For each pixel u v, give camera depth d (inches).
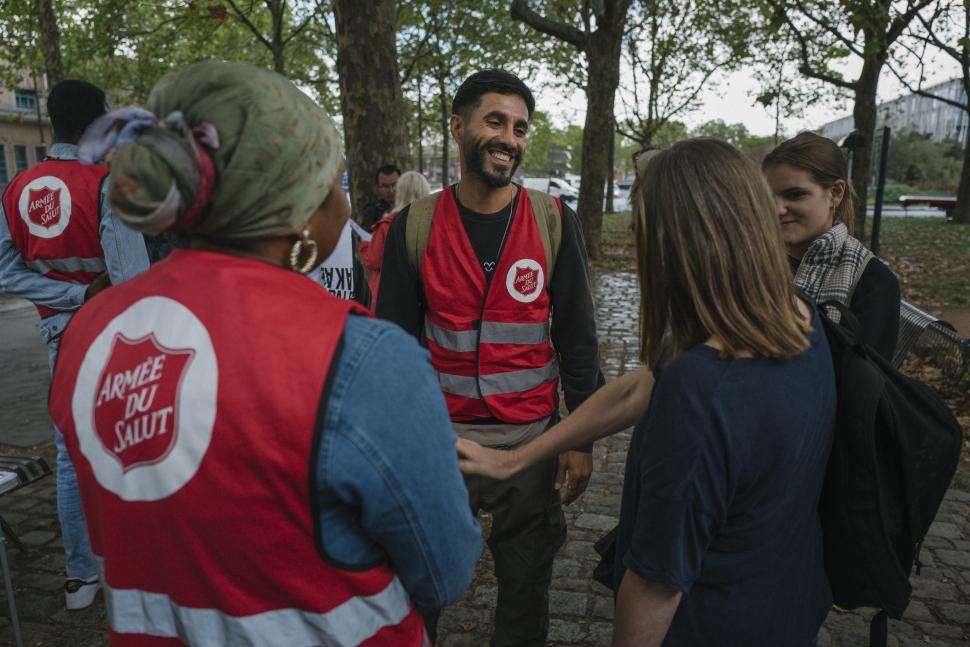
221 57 720.3
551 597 114.8
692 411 41.4
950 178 2129.7
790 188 83.5
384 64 214.5
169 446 32.1
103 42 503.2
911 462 48.4
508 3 689.6
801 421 43.4
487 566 123.7
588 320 82.0
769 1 466.0
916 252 566.3
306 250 37.2
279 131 33.2
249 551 32.7
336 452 31.6
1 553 93.7
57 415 36.5
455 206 79.8
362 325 34.1
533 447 62.3
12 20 531.2
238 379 31.6
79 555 109.7
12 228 102.7
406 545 35.5
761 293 43.2
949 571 121.6
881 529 47.5
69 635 105.3
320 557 33.7
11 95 1163.9
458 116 78.0
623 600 44.2
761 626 45.6
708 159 44.6
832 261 80.9
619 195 1695.4
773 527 44.8
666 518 41.7
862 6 291.1
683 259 43.8
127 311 35.4
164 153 31.0
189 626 34.4
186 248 37.2
